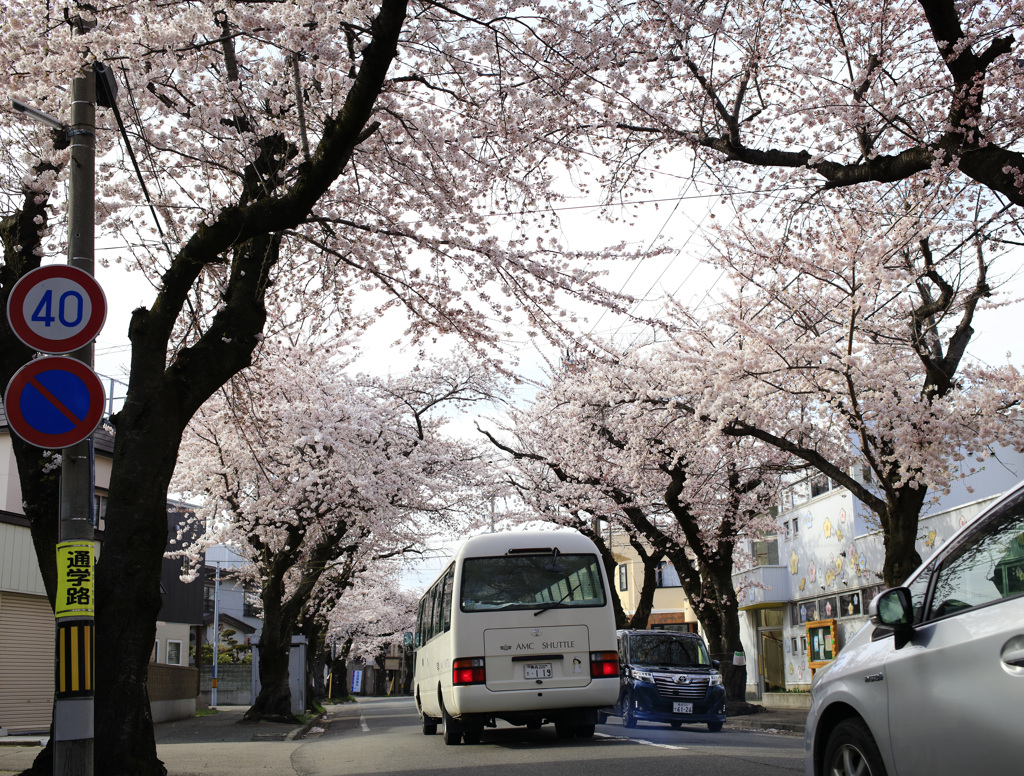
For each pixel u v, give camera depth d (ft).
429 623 45.34
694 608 72.08
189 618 90.68
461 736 37.22
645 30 30.50
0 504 61.36
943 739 10.67
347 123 23.63
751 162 32.55
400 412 78.23
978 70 27.91
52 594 23.38
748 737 40.19
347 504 70.23
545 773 23.90
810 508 90.12
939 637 11.27
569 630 34.68
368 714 100.83
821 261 43.75
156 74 26.84
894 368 46.47
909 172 30.19
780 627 101.14
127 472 23.50
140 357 24.71
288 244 35.86
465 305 34.58
